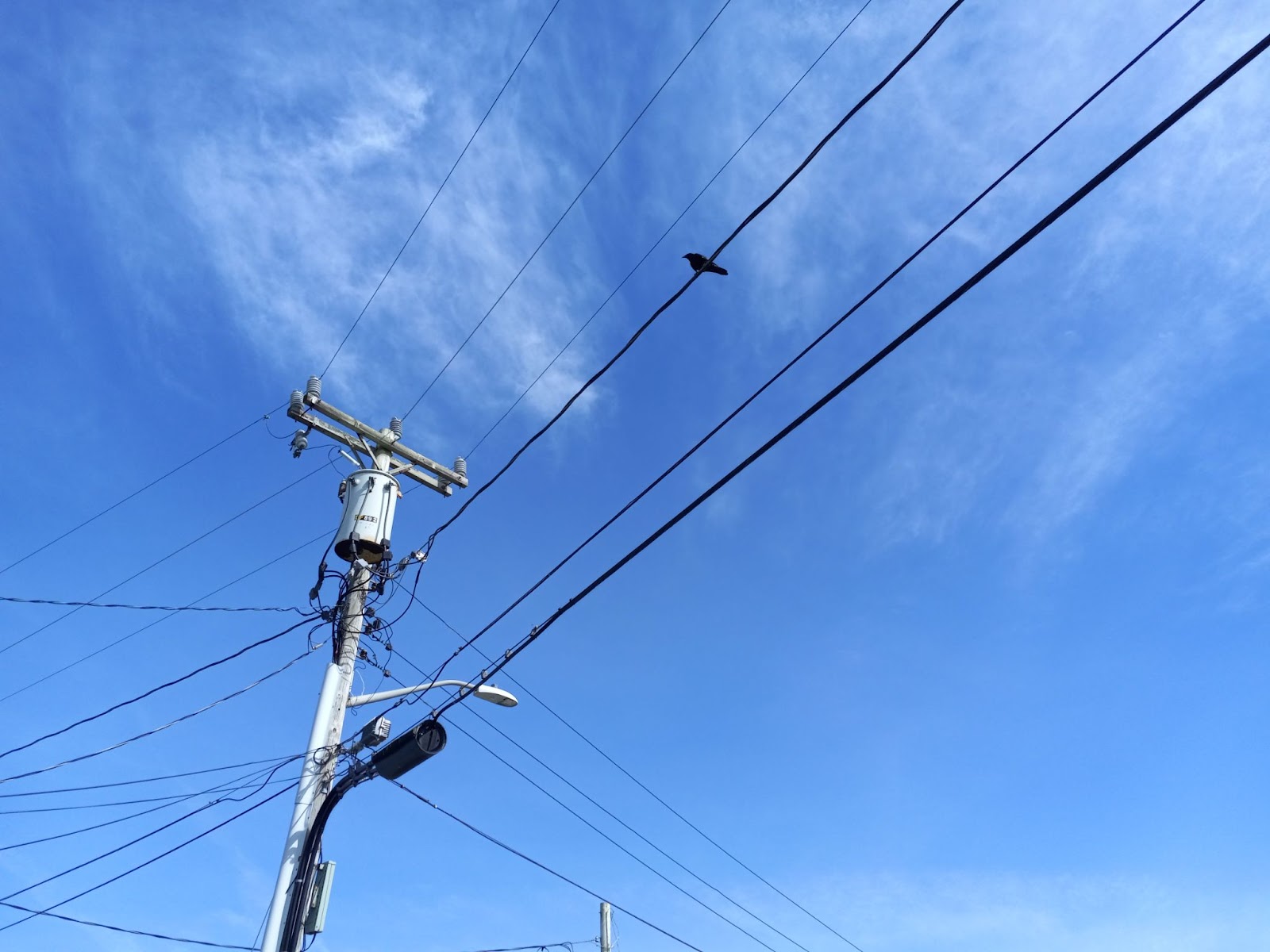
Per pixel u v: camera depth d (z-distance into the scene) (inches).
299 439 574.2
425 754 427.5
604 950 890.1
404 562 532.1
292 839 434.0
